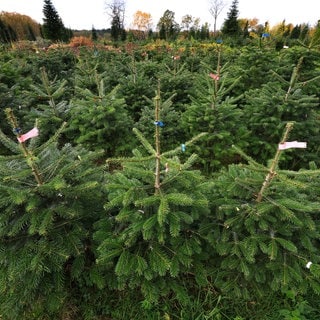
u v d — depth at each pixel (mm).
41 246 2254
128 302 2680
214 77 4566
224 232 2523
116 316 2607
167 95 6535
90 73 7367
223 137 4520
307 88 5879
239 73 6543
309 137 4648
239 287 2586
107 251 2395
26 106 5930
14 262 2188
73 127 4992
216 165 4867
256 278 2439
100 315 2635
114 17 46281
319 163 4566
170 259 2406
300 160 4809
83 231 2502
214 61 9859
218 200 2654
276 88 4914
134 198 2312
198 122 4684
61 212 2273
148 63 8477
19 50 15188
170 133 5098
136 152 2779
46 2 29906
